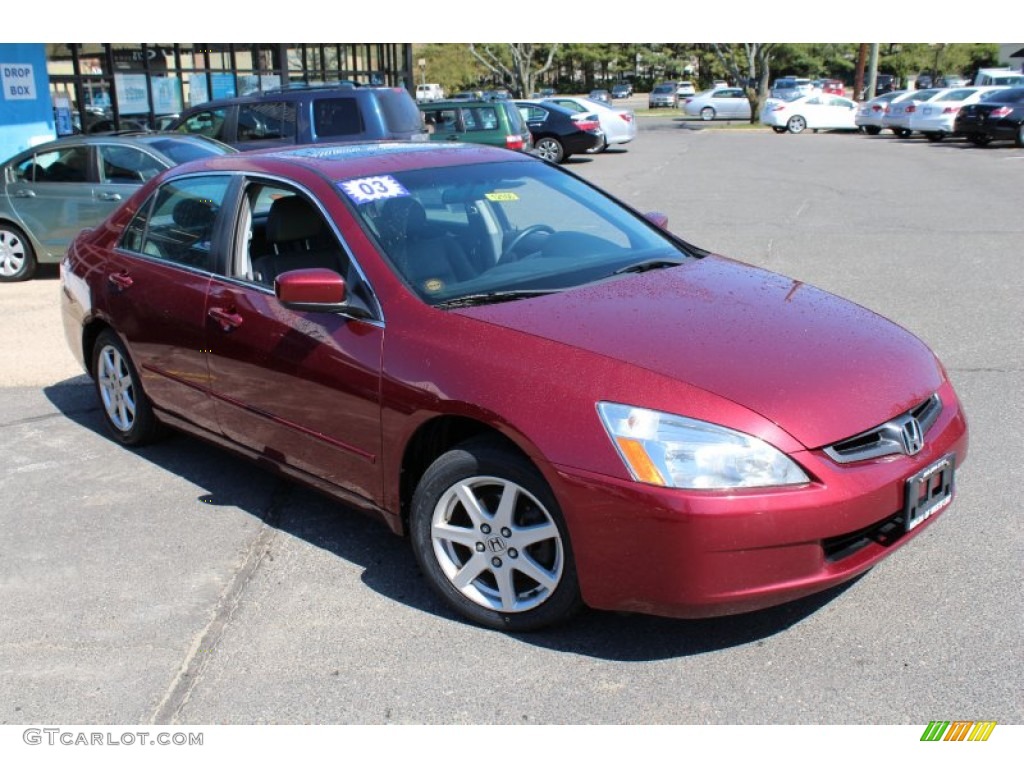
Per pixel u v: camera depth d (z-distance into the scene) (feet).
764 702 9.50
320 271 11.47
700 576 9.16
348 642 10.82
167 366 14.89
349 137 40.14
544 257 13.01
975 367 19.90
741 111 141.38
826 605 11.06
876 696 9.50
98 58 53.47
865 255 32.71
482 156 14.82
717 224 40.63
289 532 13.61
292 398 12.48
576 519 9.57
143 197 16.11
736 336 10.66
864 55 151.84
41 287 32.37
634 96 263.29
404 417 10.91
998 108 78.59
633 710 9.48
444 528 10.98
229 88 66.90
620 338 10.43
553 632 10.83
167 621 11.39
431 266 12.05
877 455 9.73
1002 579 11.44
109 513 14.38
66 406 19.57
